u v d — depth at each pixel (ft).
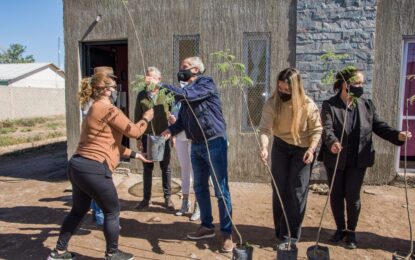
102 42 23.32
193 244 12.85
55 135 54.70
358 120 11.64
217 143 11.97
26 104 86.12
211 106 11.88
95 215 14.65
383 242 12.90
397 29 19.02
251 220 15.25
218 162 12.01
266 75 20.83
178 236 13.58
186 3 21.25
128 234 13.78
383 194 18.56
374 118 12.01
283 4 20.08
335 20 19.45
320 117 11.85
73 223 11.15
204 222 13.14
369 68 19.36
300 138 11.46
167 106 15.55
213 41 21.07
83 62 23.71
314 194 18.92
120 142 11.31
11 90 81.66
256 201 17.92
